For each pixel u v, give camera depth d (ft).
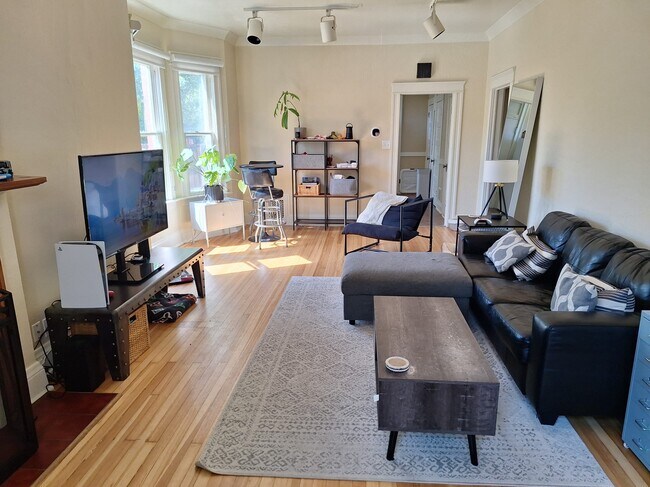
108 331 8.12
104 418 7.33
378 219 16.28
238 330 10.57
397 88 20.24
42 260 8.49
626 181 9.18
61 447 6.64
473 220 14.23
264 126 21.20
